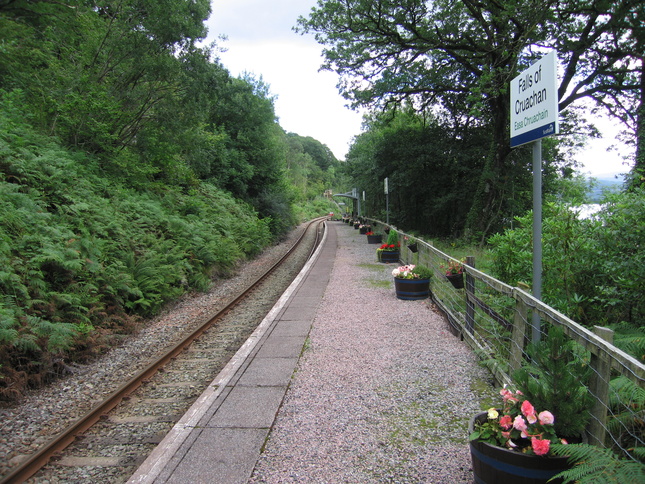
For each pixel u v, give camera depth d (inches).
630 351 153.2
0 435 175.3
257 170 1107.9
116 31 551.5
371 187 1293.1
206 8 629.0
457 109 919.7
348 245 871.7
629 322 208.7
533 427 108.0
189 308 407.5
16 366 227.3
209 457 141.0
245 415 169.3
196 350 282.0
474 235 762.2
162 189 657.0
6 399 207.5
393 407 172.1
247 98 1060.5
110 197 475.8
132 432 176.6
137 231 443.5
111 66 570.9
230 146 1056.2
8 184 327.9
